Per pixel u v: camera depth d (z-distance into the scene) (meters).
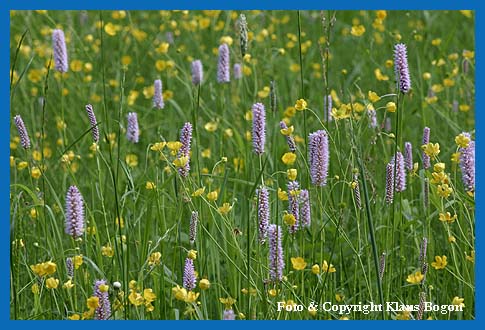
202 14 13.44
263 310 6.12
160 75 11.89
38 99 10.98
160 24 13.76
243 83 10.59
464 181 6.52
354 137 6.75
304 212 6.39
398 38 10.53
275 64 11.94
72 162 9.30
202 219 7.09
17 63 11.91
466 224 7.47
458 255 7.43
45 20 13.59
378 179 8.55
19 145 9.66
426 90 11.20
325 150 6.16
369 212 5.79
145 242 6.59
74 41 12.57
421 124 10.03
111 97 11.25
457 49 11.71
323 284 6.21
